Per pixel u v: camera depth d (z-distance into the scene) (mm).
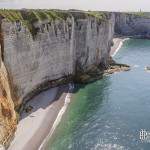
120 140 58531
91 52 102750
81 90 86625
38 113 68812
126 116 69688
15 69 67875
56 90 84938
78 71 97000
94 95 83062
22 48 70188
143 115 70250
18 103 67750
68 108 73438
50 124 64125
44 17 81562
